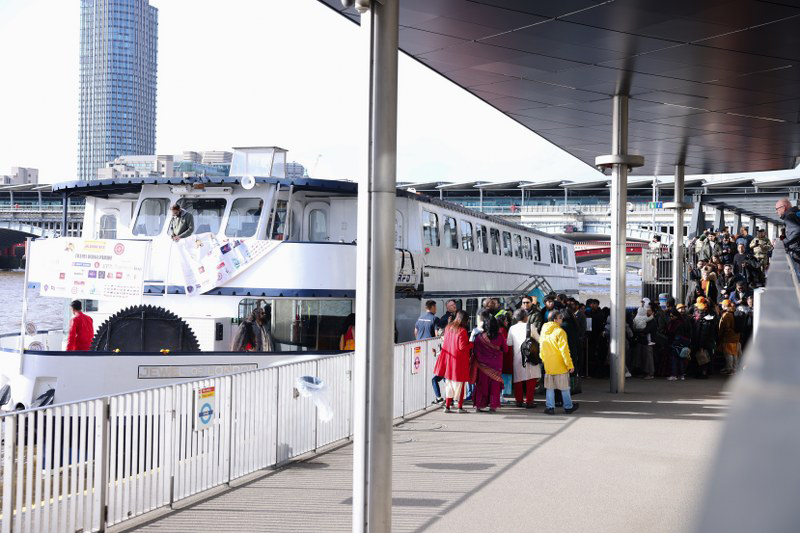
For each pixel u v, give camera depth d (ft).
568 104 65.21
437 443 40.86
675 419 48.26
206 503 29.94
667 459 37.09
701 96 60.03
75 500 25.41
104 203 57.47
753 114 65.77
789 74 51.75
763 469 2.93
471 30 46.39
